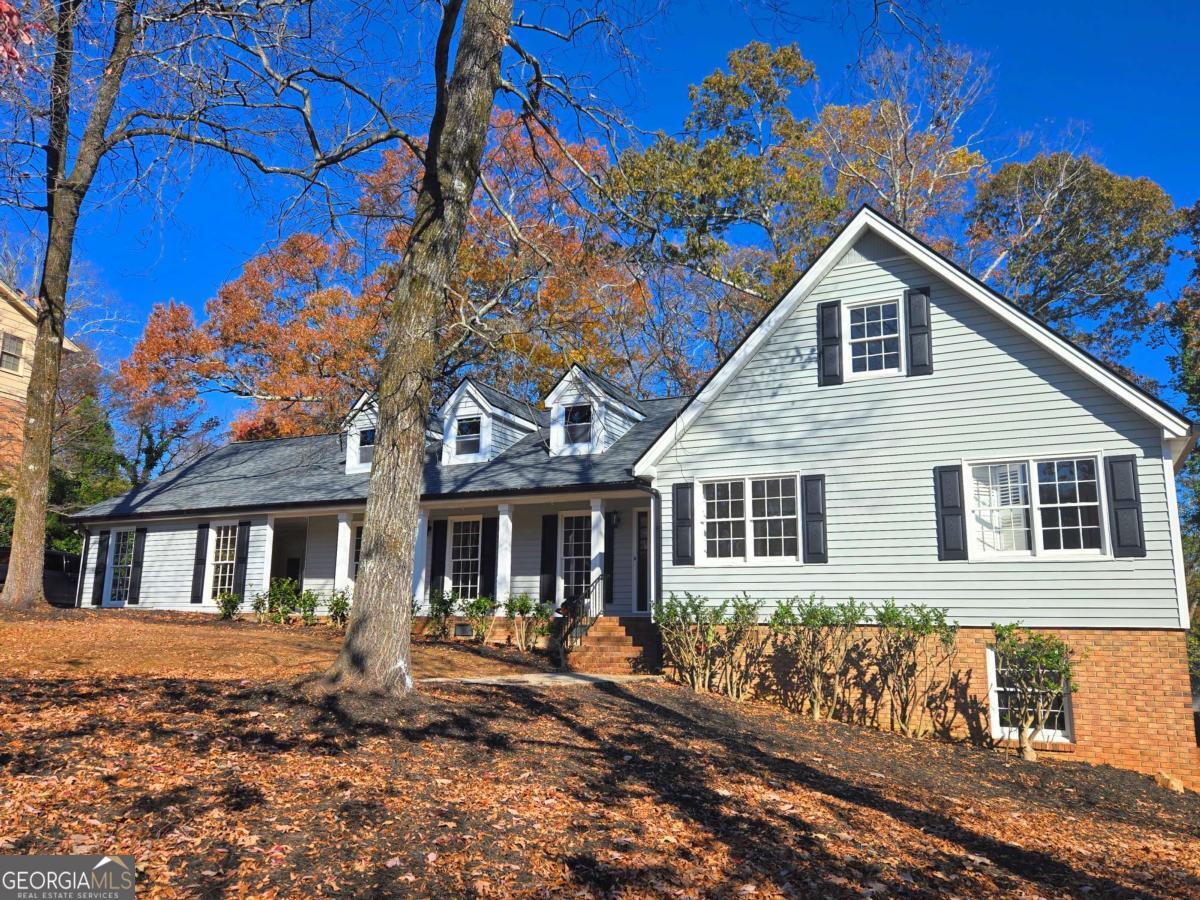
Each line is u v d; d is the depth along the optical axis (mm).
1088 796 10523
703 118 30406
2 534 27766
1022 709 12688
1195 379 30016
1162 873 7488
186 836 5395
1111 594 12648
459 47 10695
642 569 19188
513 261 13305
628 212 12734
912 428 14422
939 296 14586
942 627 13328
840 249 15352
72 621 14977
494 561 20531
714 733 10945
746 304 32062
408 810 6289
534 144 12508
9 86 8539
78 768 6297
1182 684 12070
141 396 32719
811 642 14180
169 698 8578
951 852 7215
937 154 30656
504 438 22141
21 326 28375
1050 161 34312
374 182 13180
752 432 15742
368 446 23109
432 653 15641
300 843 5527
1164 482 12555
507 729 8977
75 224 16734
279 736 7605
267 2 10398
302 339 29516
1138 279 35469
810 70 29359
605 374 28781
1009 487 13703
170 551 23766
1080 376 13320
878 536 14359
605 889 5434
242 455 27234
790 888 5801
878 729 13562
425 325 9852
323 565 22859
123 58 10875
